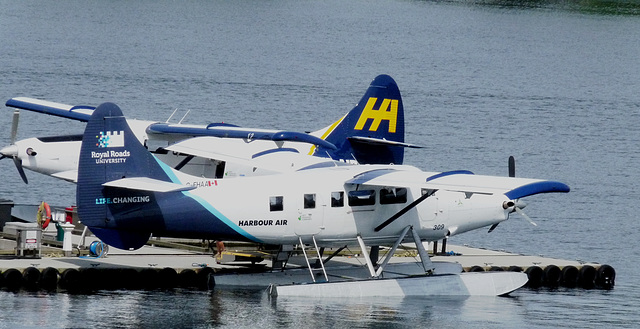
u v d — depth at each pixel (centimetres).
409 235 12156
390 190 11850
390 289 11719
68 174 11631
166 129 14362
